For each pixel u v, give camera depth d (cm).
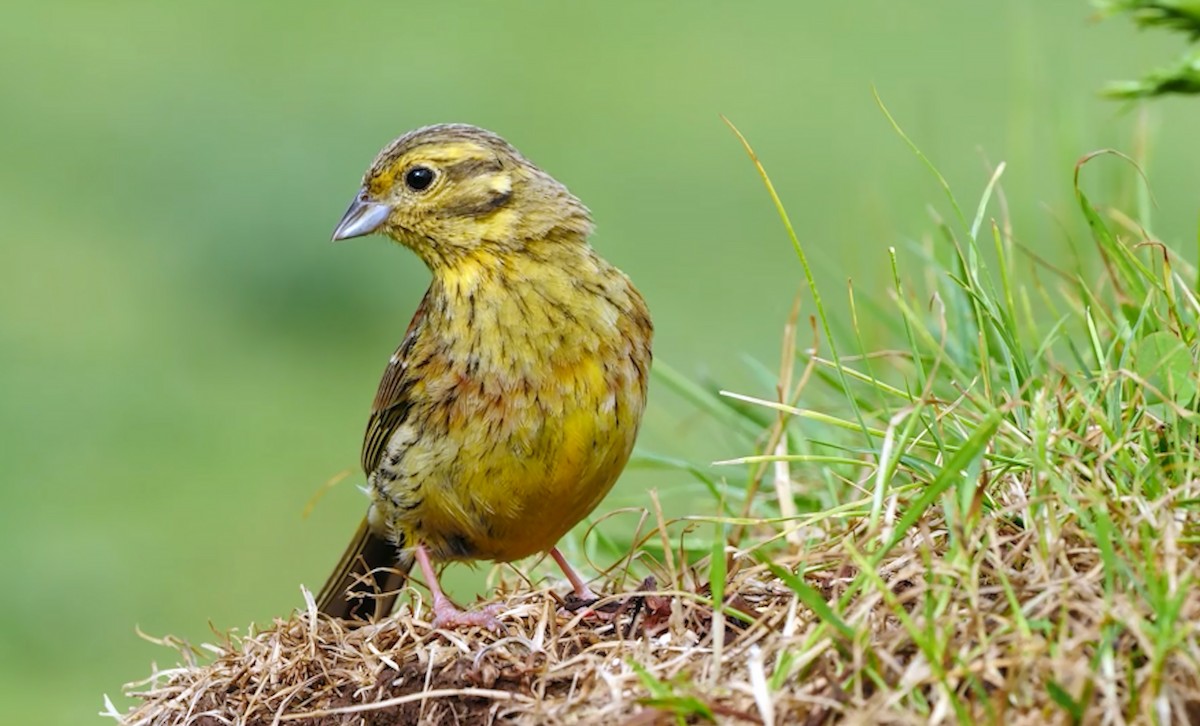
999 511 717
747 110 2069
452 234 905
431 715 749
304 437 1762
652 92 2194
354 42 2372
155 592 1512
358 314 2012
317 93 2241
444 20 2411
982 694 612
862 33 2223
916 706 628
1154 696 608
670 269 1827
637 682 698
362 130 2178
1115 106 1717
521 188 908
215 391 1841
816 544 826
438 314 913
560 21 2405
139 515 1617
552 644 769
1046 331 1018
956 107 1977
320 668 807
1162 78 941
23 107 2267
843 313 1354
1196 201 1617
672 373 1030
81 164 2153
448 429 898
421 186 917
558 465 887
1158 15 974
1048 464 696
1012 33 2036
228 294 2008
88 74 2305
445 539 943
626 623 784
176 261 2053
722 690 670
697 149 2030
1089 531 677
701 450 1206
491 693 731
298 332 1977
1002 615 665
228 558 1575
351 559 1005
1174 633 621
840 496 937
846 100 2067
